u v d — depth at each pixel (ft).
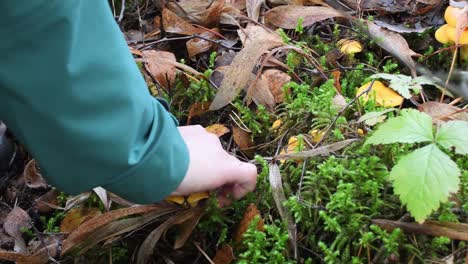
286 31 3.58
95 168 2.33
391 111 2.84
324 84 3.06
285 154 2.72
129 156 2.32
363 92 2.90
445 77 3.15
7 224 3.05
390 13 3.54
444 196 2.27
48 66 2.19
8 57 2.18
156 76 3.25
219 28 3.64
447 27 3.12
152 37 3.65
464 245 2.43
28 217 3.08
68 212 2.96
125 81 2.29
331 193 2.66
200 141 2.60
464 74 3.10
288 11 3.50
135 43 3.56
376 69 3.22
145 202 2.44
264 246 2.56
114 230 2.72
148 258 2.77
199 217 2.70
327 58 3.34
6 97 2.25
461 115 2.83
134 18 3.85
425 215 2.26
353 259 2.43
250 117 3.09
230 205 2.71
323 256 2.55
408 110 2.50
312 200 2.64
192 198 2.64
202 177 2.50
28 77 2.20
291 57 3.24
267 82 3.22
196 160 2.51
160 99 2.68
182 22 3.56
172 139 2.42
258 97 3.17
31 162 3.20
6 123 2.33
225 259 2.63
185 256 2.78
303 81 3.30
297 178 2.77
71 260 2.85
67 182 2.36
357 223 2.50
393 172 2.34
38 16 2.14
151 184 2.39
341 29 3.55
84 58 2.23
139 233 2.83
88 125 2.27
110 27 2.28
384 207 2.55
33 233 3.04
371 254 2.51
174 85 3.29
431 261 2.43
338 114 2.85
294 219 2.61
